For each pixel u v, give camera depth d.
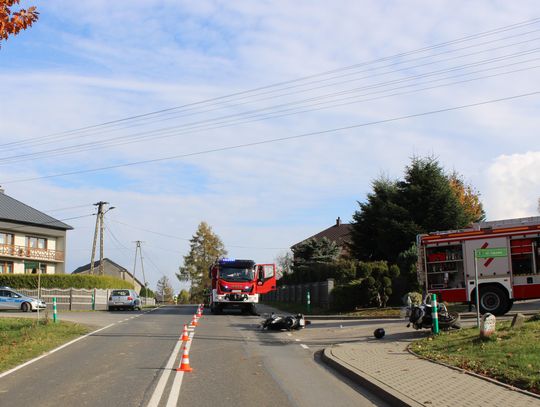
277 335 18.81
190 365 11.95
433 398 8.03
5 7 9.59
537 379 8.52
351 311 28.16
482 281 20.28
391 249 37.56
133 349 14.66
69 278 50.75
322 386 9.72
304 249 53.16
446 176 38.25
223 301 31.19
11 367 11.65
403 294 28.30
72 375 10.63
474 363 10.37
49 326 20.81
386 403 8.39
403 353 12.80
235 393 9.02
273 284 32.16
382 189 39.75
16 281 48.91
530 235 19.78
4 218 54.78
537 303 24.75
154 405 8.09
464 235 20.84
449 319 15.97
